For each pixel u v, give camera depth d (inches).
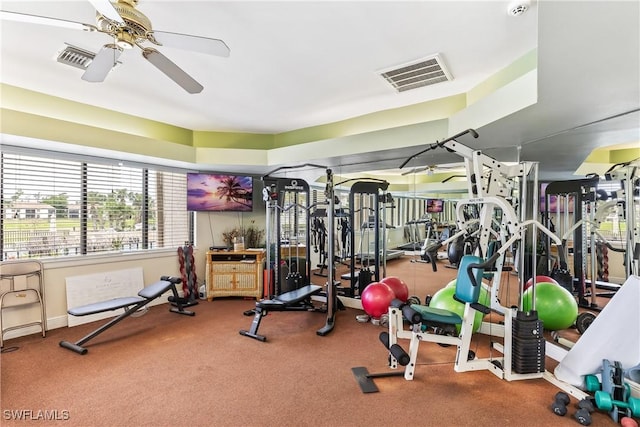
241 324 149.3
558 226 132.0
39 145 136.9
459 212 115.0
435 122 134.3
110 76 115.6
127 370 104.7
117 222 169.8
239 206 205.0
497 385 96.3
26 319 136.6
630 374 88.7
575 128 109.3
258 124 176.9
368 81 120.3
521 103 93.6
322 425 77.9
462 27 85.7
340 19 82.0
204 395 90.4
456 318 100.0
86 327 145.6
